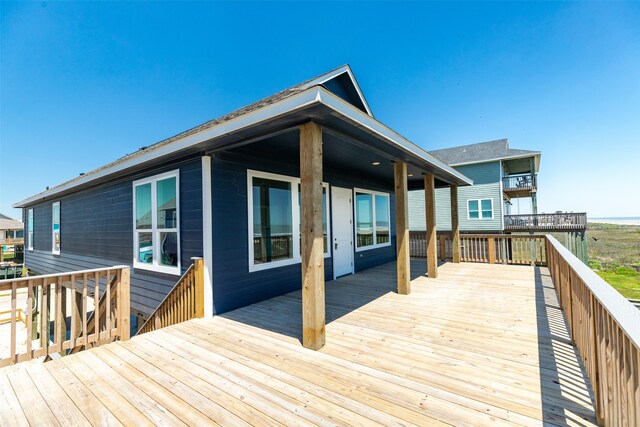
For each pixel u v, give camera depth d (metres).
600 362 1.66
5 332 9.94
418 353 2.70
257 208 4.75
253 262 4.62
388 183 8.91
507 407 1.85
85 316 2.96
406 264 4.97
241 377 2.30
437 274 6.56
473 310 4.04
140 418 1.81
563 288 3.85
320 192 2.94
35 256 10.36
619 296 1.45
